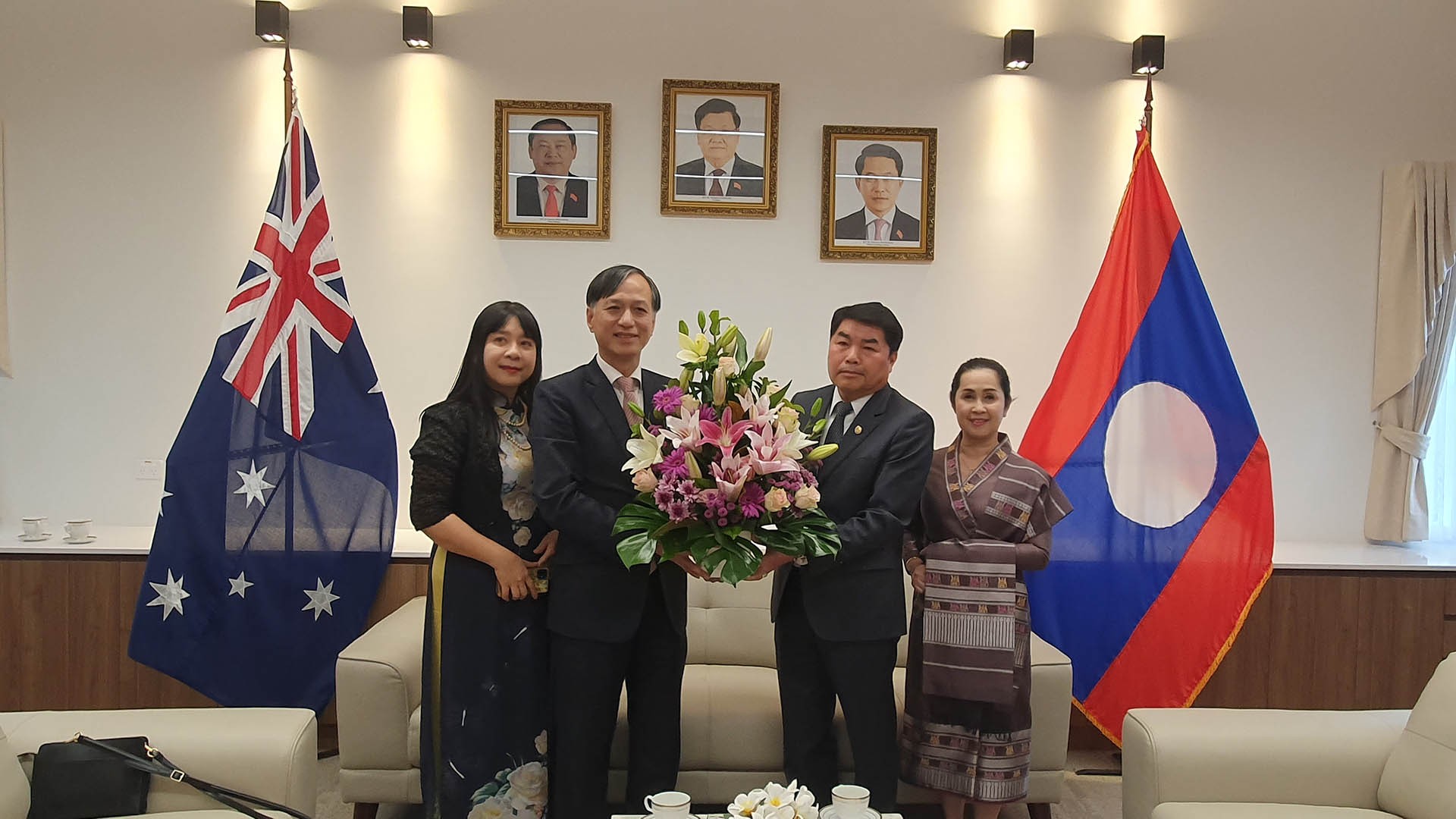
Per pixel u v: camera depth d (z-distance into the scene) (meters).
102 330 3.52
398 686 2.53
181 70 3.50
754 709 2.62
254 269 3.13
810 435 2.21
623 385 2.26
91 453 3.53
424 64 3.53
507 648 2.20
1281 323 3.76
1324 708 3.29
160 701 3.16
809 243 3.65
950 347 3.69
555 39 3.56
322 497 3.14
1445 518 3.84
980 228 3.68
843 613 2.22
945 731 2.39
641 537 1.98
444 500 2.19
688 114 3.58
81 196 3.49
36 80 3.47
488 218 3.57
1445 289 3.67
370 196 3.54
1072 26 3.68
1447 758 1.94
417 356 3.57
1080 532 3.25
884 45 3.64
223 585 3.04
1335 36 3.73
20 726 2.07
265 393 3.10
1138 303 3.29
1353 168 3.75
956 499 2.45
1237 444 3.21
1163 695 3.20
